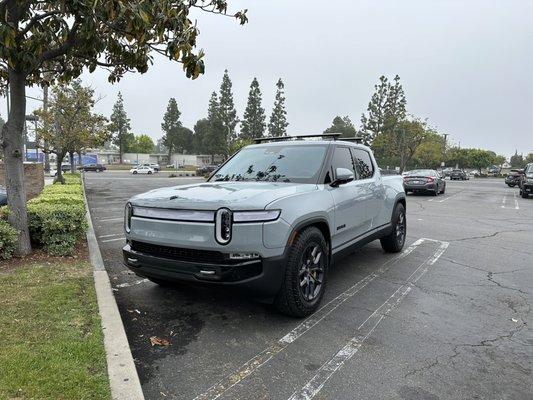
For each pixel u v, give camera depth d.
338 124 104.06
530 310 4.70
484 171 88.44
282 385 3.07
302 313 4.22
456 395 2.98
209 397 2.91
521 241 8.94
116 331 3.54
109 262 6.46
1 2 4.70
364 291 5.27
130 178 42.75
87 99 19.09
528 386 3.13
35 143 19.86
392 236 7.16
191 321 4.21
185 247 3.83
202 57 5.17
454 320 4.38
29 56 4.97
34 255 6.08
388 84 69.75
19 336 3.38
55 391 2.63
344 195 5.04
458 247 8.15
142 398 2.64
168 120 107.31
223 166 5.69
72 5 4.45
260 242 3.71
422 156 65.19
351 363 3.42
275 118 74.25
